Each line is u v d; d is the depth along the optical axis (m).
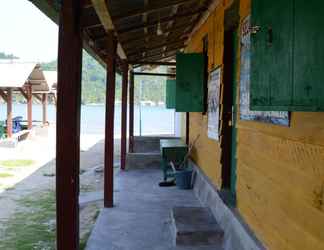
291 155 2.70
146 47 9.12
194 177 7.59
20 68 17.41
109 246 4.61
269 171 3.19
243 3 4.12
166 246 4.58
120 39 7.06
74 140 3.10
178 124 13.96
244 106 3.98
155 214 5.88
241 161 4.16
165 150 8.61
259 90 2.49
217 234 4.54
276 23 2.19
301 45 1.87
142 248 4.53
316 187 2.31
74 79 3.05
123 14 5.07
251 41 2.70
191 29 8.58
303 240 2.49
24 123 22.72
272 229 3.10
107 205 6.25
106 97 6.19
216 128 5.71
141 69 14.10
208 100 6.55
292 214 2.68
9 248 4.96
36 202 7.23
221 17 5.52
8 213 6.53
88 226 5.68
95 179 9.34
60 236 3.15
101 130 27.77
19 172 10.44
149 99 64.19
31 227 5.81
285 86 2.05
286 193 2.79
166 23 6.77
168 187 7.79
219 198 5.02
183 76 6.98
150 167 10.03
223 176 5.28
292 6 1.97
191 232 4.54
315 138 2.32
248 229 3.75
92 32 6.14
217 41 5.80
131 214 5.87
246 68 3.91
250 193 3.79
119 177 8.81
